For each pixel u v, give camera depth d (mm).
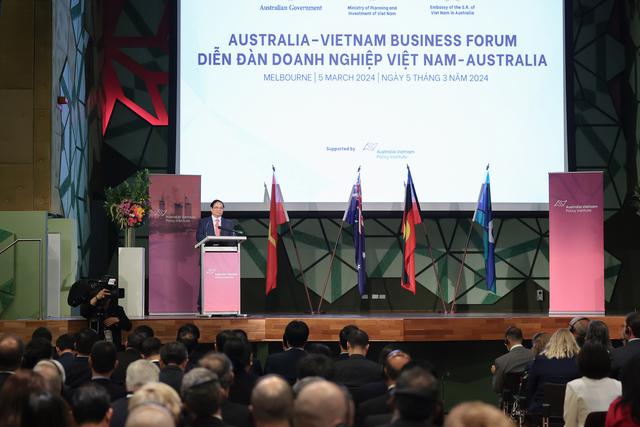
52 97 11133
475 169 13219
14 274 10508
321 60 13242
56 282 11156
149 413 2754
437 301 13508
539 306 13578
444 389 11289
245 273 13414
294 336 7082
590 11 13727
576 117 13664
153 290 11641
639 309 13516
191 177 11758
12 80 11102
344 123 13203
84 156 12844
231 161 13133
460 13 13328
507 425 2141
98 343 5449
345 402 2986
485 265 12883
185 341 7359
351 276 13453
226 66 13180
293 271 13453
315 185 13148
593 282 11711
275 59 13211
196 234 11352
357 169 13188
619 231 13656
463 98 13266
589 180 11750
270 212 12172
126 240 11422
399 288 13469
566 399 5359
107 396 3555
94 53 13312
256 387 3201
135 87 13539
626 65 13719
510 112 13273
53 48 11195
